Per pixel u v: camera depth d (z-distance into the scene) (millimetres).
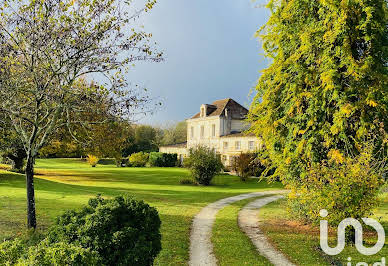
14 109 9383
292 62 13906
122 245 6207
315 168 11320
